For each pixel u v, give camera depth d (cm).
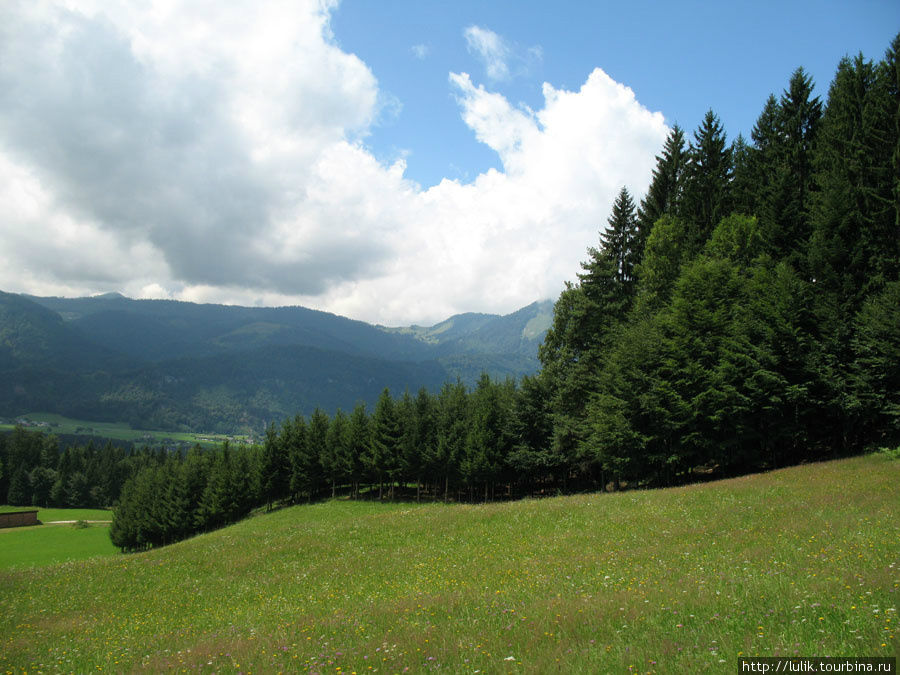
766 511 2117
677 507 2572
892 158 3806
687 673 664
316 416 8156
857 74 4422
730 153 5566
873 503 1922
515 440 5753
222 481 7550
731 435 3775
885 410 3406
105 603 2048
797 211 4506
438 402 7588
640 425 4025
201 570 2547
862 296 3753
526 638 902
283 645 1080
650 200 5900
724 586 1094
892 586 918
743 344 3847
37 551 7494
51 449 15538
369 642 1015
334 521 3825
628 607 1015
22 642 1473
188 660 1055
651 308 4653
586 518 2677
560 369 4991
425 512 3612
